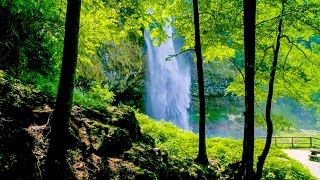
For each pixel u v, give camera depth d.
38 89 7.02
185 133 16.73
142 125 15.11
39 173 4.63
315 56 12.05
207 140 17.27
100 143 6.29
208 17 11.79
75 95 8.20
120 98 29.73
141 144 7.93
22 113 5.50
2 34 7.05
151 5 11.56
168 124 18.67
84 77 18.02
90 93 9.34
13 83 6.25
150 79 30.72
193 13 12.16
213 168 11.17
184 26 12.31
